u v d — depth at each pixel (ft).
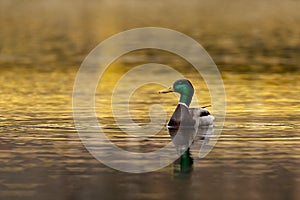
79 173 52.65
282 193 48.26
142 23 203.92
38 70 116.06
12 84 100.73
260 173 52.70
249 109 78.43
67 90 94.43
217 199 47.14
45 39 164.86
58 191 48.62
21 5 266.98
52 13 238.07
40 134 64.75
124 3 279.28
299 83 101.65
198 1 287.69
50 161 55.72
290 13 238.68
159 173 52.80
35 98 86.89
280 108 79.05
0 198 47.26
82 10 250.98
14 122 70.18
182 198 47.29
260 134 64.90
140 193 48.24
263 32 180.55
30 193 48.21
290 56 135.44
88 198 47.32
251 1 284.00
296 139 62.85
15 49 146.10
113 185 49.93
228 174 52.47
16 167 54.03
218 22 208.74
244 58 132.26
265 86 98.58
